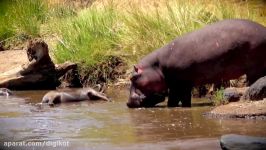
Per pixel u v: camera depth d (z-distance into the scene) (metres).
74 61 44.56
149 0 50.97
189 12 43.50
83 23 48.00
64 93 36.09
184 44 33.47
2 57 48.94
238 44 32.62
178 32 41.84
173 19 43.34
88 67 43.53
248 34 32.72
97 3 55.25
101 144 23.03
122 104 35.00
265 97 29.52
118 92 40.47
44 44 42.53
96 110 32.53
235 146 20.45
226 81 35.31
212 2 48.00
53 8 56.94
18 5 56.22
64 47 46.22
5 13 56.78
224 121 27.19
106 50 44.59
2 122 28.66
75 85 43.44
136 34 44.28
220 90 32.78
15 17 55.12
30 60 42.94
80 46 45.69
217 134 24.28
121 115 30.62
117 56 43.88
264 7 50.53
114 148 22.19
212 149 21.33
